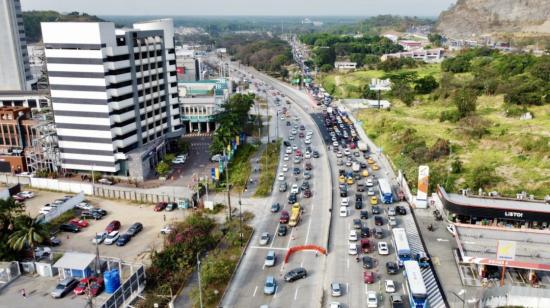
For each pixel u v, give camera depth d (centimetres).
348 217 12075
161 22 16588
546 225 10594
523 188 12988
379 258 10012
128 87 15125
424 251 10131
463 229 9944
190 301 8594
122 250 10650
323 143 19100
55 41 14188
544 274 9175
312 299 8625
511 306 8156
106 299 8444
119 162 15075
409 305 8275
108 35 14112
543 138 15812
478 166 14550
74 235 11494
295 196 13225
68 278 8900
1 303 8331
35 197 14000
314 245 10575
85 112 14650
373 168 15650
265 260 9944
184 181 14888
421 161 15700
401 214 12006
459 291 8706
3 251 9531
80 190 14212
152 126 16588
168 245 10156
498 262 8700
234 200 13350
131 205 13275
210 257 9950
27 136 16462
